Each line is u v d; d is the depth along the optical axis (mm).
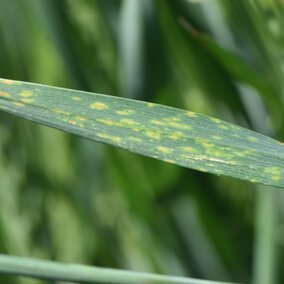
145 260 516
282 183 230
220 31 410
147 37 423
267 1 339
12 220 516
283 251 464
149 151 230
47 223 522
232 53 369
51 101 229
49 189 524
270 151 232
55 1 463
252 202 530
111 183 521
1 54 508
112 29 458
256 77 373
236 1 360
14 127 519
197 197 513
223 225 521
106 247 526
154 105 232
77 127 229
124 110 231
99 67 469
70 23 465
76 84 473
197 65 456
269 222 426
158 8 418
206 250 514
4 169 519
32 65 509
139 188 500
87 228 525
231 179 527
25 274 271
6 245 510
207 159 231
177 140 231
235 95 464
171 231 511
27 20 493
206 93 474
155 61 434
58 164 525
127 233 521
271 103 385
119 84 461
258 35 356
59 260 520
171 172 499
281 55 352
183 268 511
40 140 521
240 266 516
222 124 233
